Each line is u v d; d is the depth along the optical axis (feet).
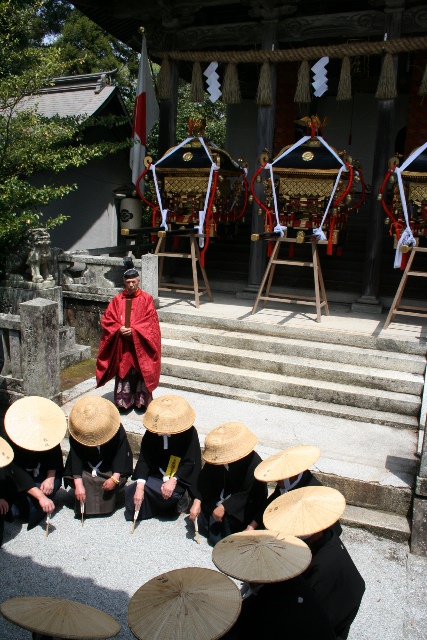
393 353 20.30
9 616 7.03
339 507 9.46
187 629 7.11
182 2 27.20
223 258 32.50
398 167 21.59
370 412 18.26
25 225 25.03
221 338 22.18
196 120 25.95
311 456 11.29
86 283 25.43
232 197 29.30
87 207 41.27
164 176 26.08
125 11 28.50
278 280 29.32
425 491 13.29
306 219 23.44
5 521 14.56
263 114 25.96
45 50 27.84
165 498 14.24
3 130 26.11
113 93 40.83
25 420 14.16
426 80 22.02
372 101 42.09
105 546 13.53
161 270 27.17
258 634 8.31
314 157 23.02
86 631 6.95
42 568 12.67
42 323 18.07
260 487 13.01
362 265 29.12
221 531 13.32
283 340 21.67
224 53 25.45
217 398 19.76
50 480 14.43
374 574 12.49
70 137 28.32
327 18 24.89
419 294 26.99
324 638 8.15
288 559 8.34
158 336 18.30
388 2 23.35
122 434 15.05
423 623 11.13
